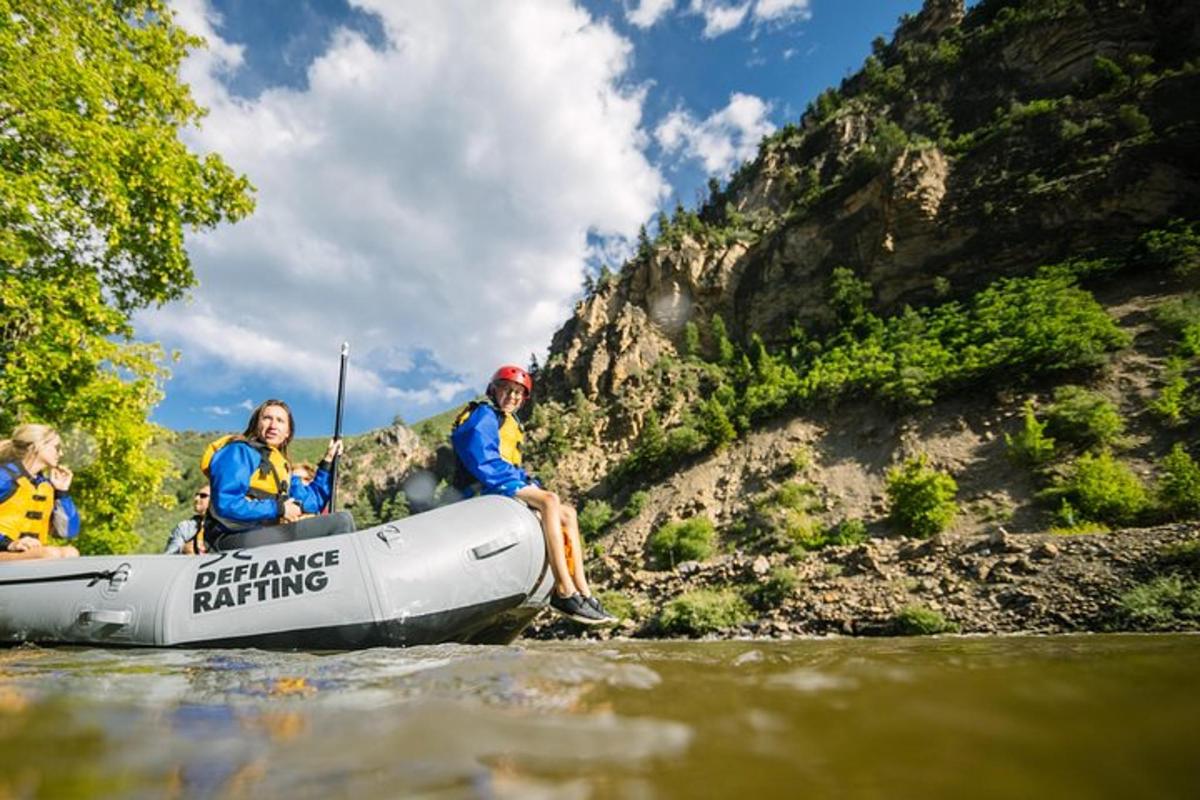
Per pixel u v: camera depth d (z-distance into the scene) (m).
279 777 0.61
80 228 6.24
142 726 0.85
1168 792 0.48
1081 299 38.81
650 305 70.06
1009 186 48.09
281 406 3.54
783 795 0.50
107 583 2.81
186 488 91.19
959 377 37.50
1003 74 59.06
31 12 6.05
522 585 3.14
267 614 2.71
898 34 84.81
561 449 58.84
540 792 0.54
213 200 7.72
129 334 6.90
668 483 45.91
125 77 6.95
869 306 52.56
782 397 46.62
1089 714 0.75
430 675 1.30
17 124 5.68
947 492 28.61
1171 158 42.12
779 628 15.27
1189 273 37.19
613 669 1.29
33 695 1.14
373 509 91.19
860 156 59.50
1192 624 10.85
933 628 13.15
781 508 35.47
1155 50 50.50
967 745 0.64
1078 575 13.38
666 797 0.51
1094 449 28.27
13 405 6.15
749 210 78.31
